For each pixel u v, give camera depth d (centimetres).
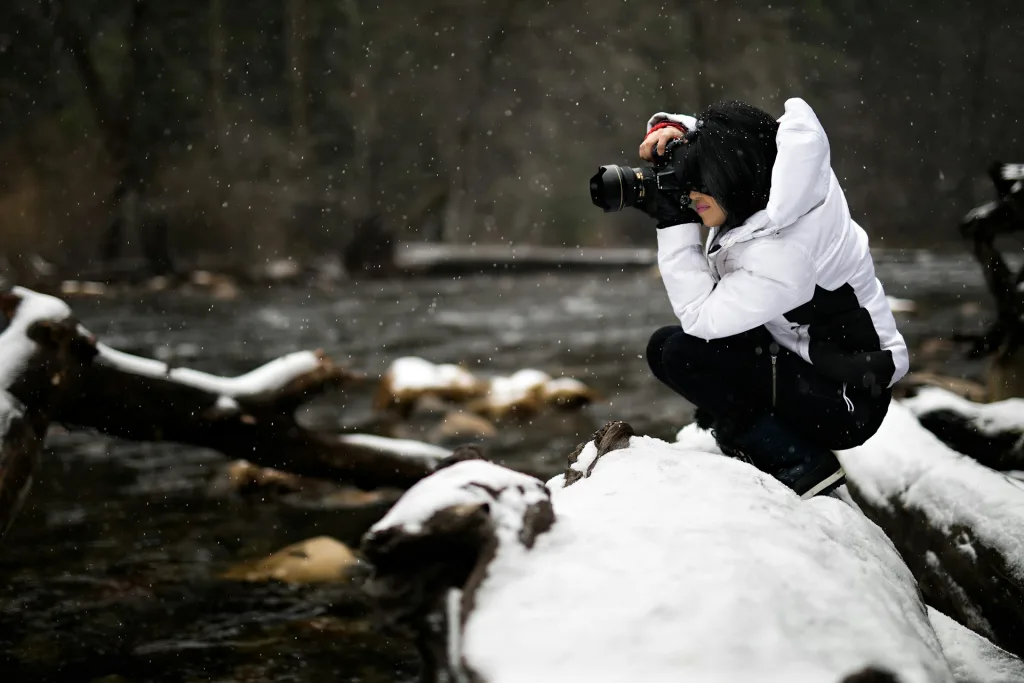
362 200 2383
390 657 347
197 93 2250
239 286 1902
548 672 152
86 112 2156
